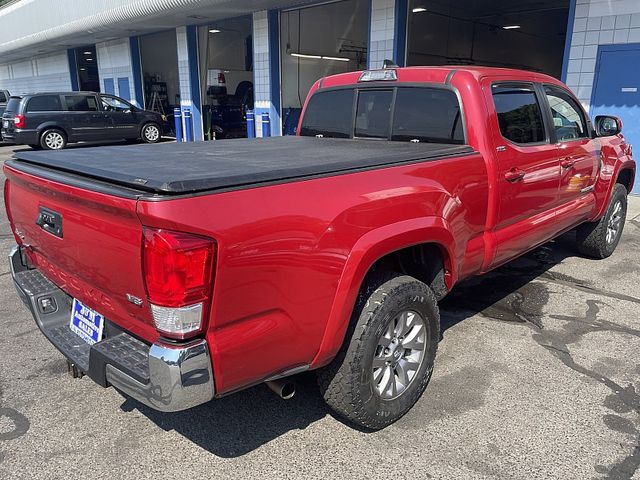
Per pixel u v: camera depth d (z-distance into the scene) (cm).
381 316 257
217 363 201
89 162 262
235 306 202
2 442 269
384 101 391
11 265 314
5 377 331
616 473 245
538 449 262
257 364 216
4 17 2505
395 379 280
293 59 1641
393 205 257
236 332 205
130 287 206
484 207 326
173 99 2194
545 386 318
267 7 1342
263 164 248
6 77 3391
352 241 239
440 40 1961
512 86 366
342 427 282
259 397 310
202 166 240
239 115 1903
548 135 398
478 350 363
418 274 315
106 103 1639
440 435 273
